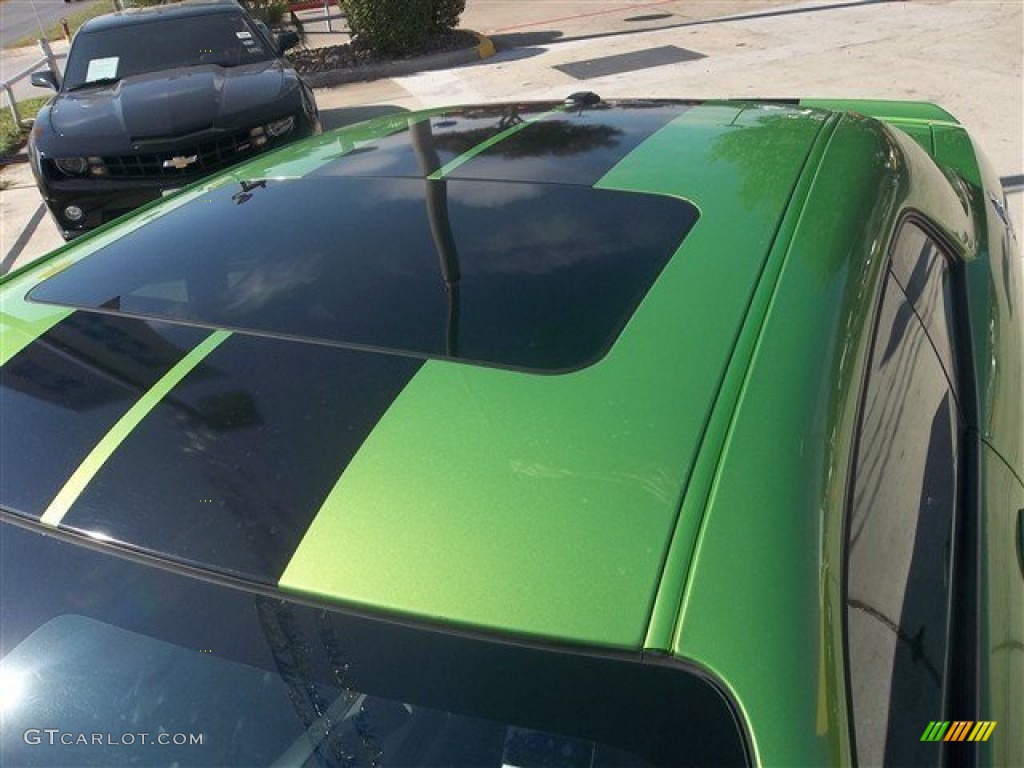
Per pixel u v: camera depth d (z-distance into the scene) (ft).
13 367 5.13
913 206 6.41
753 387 4.09
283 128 19.30
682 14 36.88
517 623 3.41
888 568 4.21
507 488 3.77
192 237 6.36
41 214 22.38
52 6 95.35
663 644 3.31
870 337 4.76
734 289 4.70
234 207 6.77
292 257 5.74
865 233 5.35
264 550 3.82
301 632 3.70
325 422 4.25
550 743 3.37
